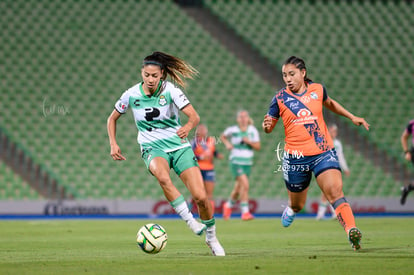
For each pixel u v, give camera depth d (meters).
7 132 69.44
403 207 64.75
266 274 15.79
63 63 76.31
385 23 88.69
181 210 20.41
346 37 86.19
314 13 87.81
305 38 85.12
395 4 90.62
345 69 83.12
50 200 60.28
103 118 73.00
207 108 76.06
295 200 24.41
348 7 89.31
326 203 51.22
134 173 69.12
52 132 70.50
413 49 86.81
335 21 87.62
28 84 73.88
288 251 23.05
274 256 20.59
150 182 68.69
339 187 21.59
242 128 49.84
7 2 79.81
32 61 75.81
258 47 82.94
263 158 72.56
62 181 67.06
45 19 79.56
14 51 76.31
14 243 28.48
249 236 32.75
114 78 76.31
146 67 20.67
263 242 28.58
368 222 46.03
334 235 33.19
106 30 80.19
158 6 83.94
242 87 78.56
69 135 70.75
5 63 75.12
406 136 44.31
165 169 20.83
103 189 67.56
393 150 76.88
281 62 82.06
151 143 21.58
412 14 90.19
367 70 83.56
